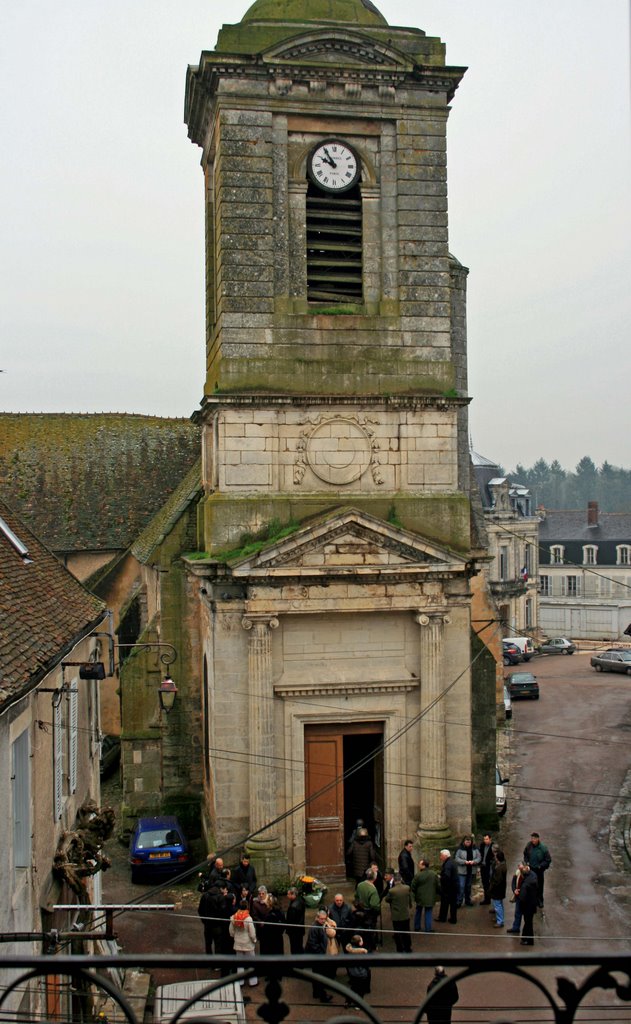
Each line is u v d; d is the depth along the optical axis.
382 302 21.45
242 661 20.31
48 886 12.87
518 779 28.41
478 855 19.62
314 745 20.81
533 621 64.06
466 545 21.38
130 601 30.73
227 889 16.62
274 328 20.86
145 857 20.36
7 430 36.25
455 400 21.38
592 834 23.23
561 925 17.61
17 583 14.68
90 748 19.00
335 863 20.78
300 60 20.80
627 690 44.06
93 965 3.66
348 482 21.11
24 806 11.44
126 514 34.75
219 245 21.05
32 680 11.05
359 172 21.58
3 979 9.55
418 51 21.75
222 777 20.17
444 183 21.77
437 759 20.62
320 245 21.28
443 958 3.68
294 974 3.69
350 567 20.09
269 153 20.95
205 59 20.44
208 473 23.53
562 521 72.31
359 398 21.00
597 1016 14.25
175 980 16.02
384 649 20.91
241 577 19.73
